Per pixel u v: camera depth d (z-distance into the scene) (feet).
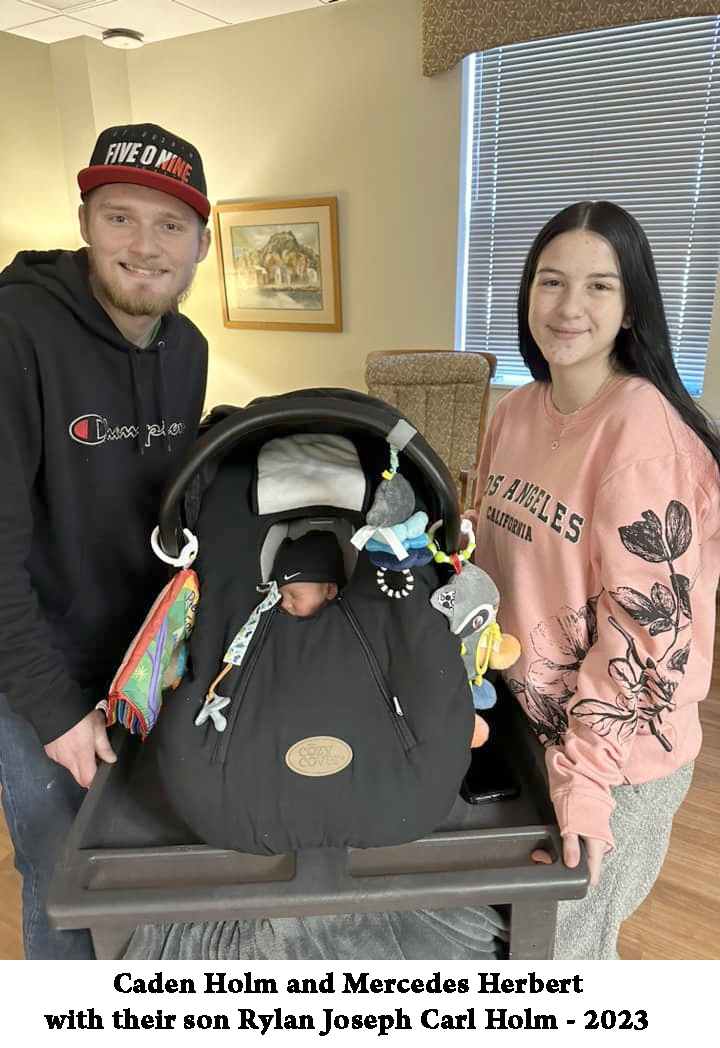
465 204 10.48
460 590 2.40
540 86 9.54
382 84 10.09
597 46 9.08
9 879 5.30
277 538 2.72
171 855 2.32
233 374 13.00
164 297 3.20
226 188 11.93
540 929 2.49
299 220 11.25
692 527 2.60
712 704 7.32
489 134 10.06
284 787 2.11
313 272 11.46
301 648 2.30
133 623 3.66
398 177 10.41
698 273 9.36
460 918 2.59
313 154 10.96
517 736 2.96
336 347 11.82
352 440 2.78
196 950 2.59
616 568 2.59
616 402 2.75
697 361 9.71
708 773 6.37
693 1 7.93
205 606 2.44
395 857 2.34
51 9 9.59
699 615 3.00
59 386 3.11
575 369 2.86
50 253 3.39
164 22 10.27
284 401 2.25
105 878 2.28
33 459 3.11
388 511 2.44
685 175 9.06
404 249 10.72
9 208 11.59
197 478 2.55
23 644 2.87
